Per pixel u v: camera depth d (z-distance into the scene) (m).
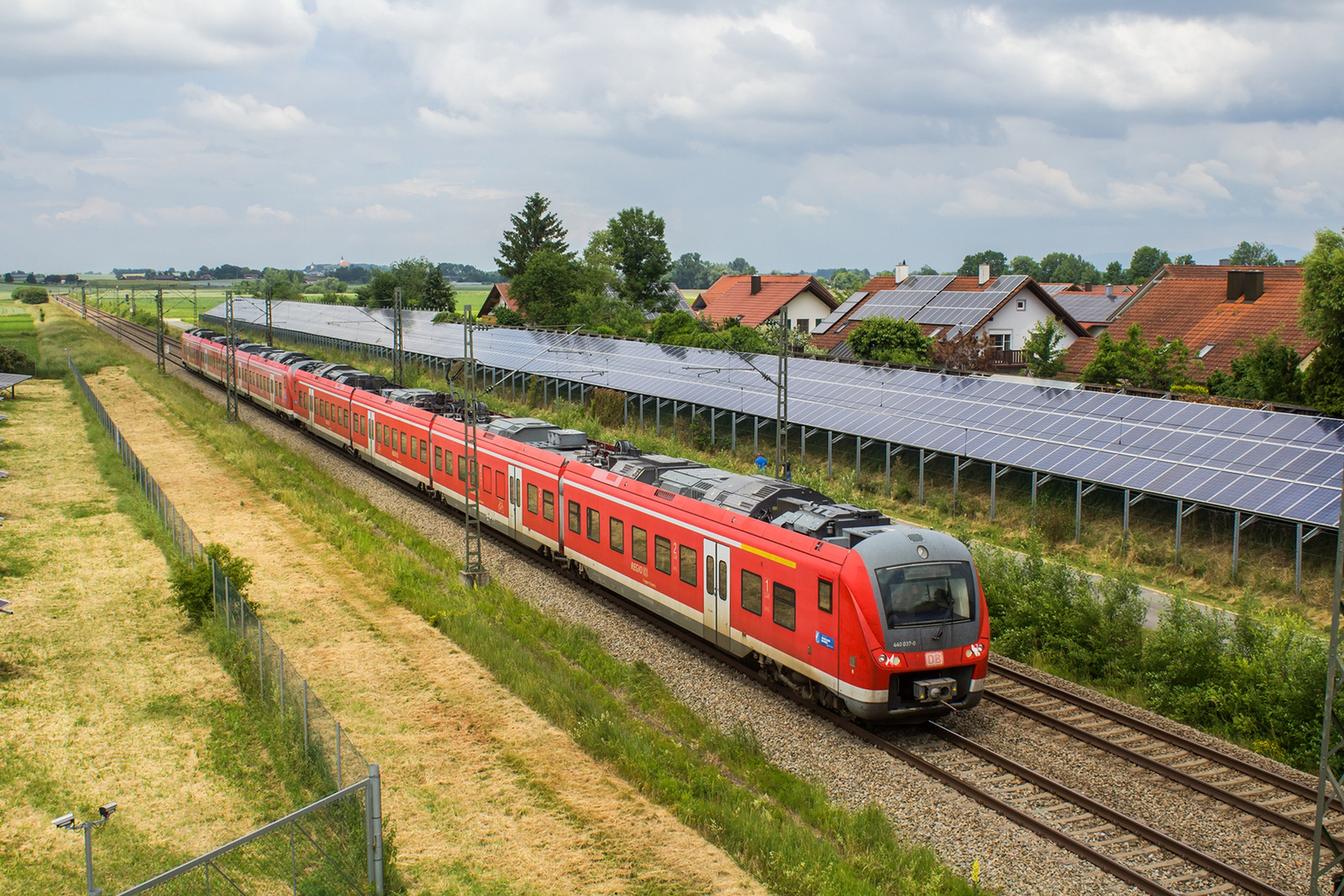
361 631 25.08
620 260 103.62
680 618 23.98
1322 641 21.47
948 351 60.88
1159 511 31.17
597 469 28.08
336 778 15.98
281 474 44.72
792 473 40.50
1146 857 14.55
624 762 17.61
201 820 15.98
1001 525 35.22
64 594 28.19
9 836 15.45
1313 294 36.25
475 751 18.39
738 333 67.56
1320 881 13.77
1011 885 13.88
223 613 24.38
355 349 90.75
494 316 100.50
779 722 19.62
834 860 14.34
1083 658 23.30
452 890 13.84
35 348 107.56
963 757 18.05
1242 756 18.11
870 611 17.86
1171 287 63.12
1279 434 31.66
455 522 37.06
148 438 54.75
